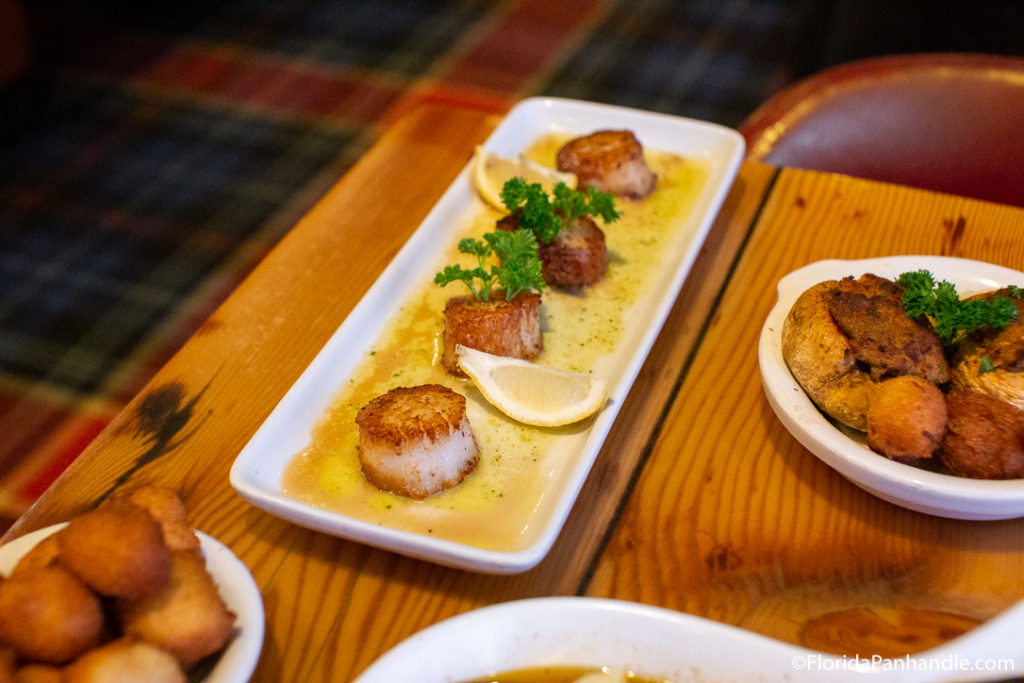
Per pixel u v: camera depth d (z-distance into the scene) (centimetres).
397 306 55
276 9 146
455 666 40
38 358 94
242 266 103
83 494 48
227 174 115
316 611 44
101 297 100
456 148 66
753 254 58
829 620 43
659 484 48
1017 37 100
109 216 110
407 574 45
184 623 39
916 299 47
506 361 51
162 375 52
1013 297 48
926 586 44
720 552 45
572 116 67
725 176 60
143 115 125
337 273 58
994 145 66
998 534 46
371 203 62
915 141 66
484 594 44
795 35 137
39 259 104
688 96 126
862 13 105
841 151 67
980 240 59
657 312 52
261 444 47
